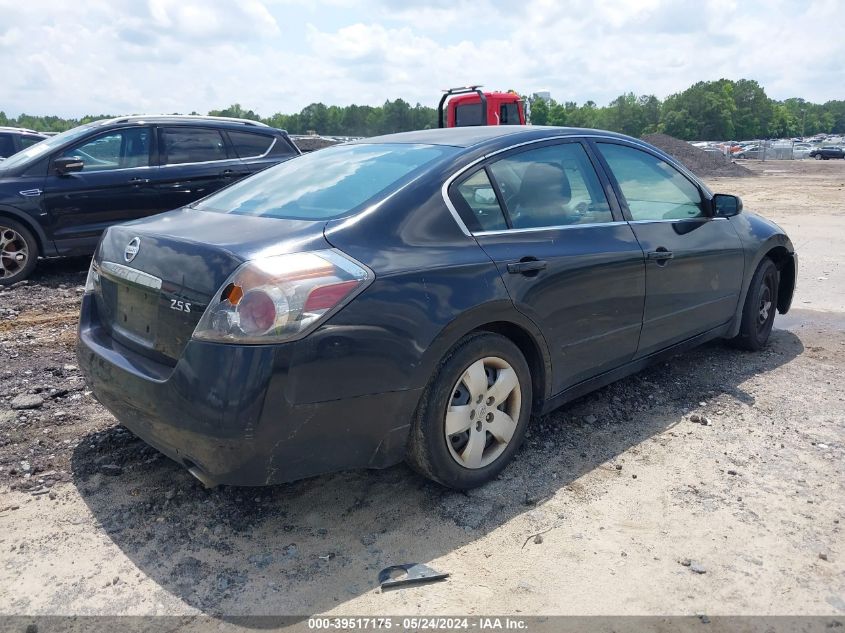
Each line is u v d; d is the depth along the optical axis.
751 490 3.42
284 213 3.28
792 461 3.71
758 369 5.09
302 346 2.65
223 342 2.64
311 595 2.67
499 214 3.47
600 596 2.67
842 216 15.03
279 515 3.19
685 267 4.41
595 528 3.10
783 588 2.71
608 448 3.85
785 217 14.92
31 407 4.23
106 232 3.56
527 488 3.43
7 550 2.90
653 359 4.42
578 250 3.68
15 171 7.77
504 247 3.37
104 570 2.79
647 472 3.59
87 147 8.11
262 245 2.82
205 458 2.73
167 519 3.14
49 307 6.84
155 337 2.98
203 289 2.75
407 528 3.10
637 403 4.46
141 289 3.06
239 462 2.69
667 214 4.48
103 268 3.39
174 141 8.64
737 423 4.16
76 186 7.95
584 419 4.21
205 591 2.68
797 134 174.50
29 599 2.62
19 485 3.39
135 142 8.40
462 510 3.23
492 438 3.45
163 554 2.90
